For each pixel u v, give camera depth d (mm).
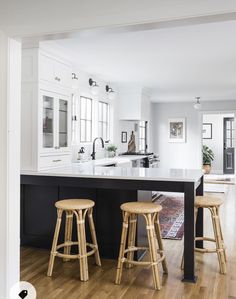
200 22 2059
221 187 8484
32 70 3707
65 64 4312
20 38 2383
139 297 2617
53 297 2607
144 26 2129
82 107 5867
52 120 4004
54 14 2256
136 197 3459
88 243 3389
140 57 4609
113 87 6824
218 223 3152
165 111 9922
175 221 4973
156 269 2775
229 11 1899
